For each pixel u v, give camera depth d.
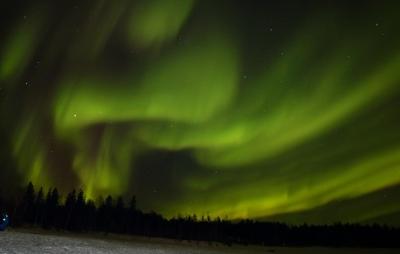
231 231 88.50
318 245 88.75
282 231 91.75
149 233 79.75
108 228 76.81
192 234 82.19
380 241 92.00
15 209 63.56
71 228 69.06
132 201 88.06
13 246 23.38
